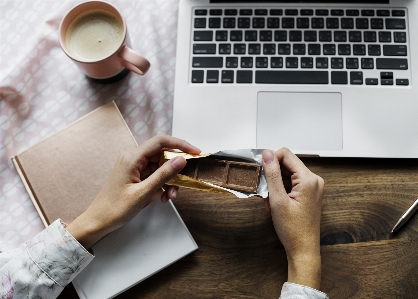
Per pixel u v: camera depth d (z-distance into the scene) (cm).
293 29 74
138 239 71
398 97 72
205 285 71
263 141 72
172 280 71
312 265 64
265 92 73
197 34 74
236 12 75
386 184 73
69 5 80
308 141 72
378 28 73
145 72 71
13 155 77
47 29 79
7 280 65
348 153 71
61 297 70
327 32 74
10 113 77
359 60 73
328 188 73
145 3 80
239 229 73
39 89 79
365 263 71
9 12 80
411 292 70
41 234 66
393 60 73
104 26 73
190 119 73
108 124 74
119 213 65
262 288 71
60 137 74
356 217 72
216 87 73
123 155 68
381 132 71
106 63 71
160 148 68
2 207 75
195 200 74
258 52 74
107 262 70
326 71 73
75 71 79
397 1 74
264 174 65
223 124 72
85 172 73
